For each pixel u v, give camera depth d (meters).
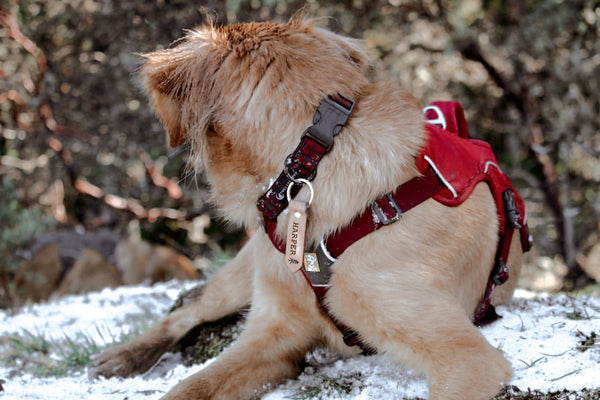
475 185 2.83
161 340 3.64
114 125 8.66
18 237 7.62
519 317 3.16
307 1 7.95
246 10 7.83
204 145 2.67
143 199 9.55
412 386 2.71
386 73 8.35
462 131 3.52
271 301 2.94
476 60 8.98
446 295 2.58
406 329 2.51
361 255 2.54
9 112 9.06
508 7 8.97
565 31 8.12
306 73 2.62
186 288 5.43
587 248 9.29
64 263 8.19
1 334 4.62
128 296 5.34
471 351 2.49
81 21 8.79
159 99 2.78
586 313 3.20
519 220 3.04
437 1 8.62
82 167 9.26
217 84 2.68
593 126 8.46
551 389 2.54
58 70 8.92
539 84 8.90
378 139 2.56
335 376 2.94
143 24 8.19
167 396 2.71
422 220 2.57
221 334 3.75
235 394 2.84
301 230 2.50
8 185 8.07
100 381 3.42
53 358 4.00
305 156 2.53
